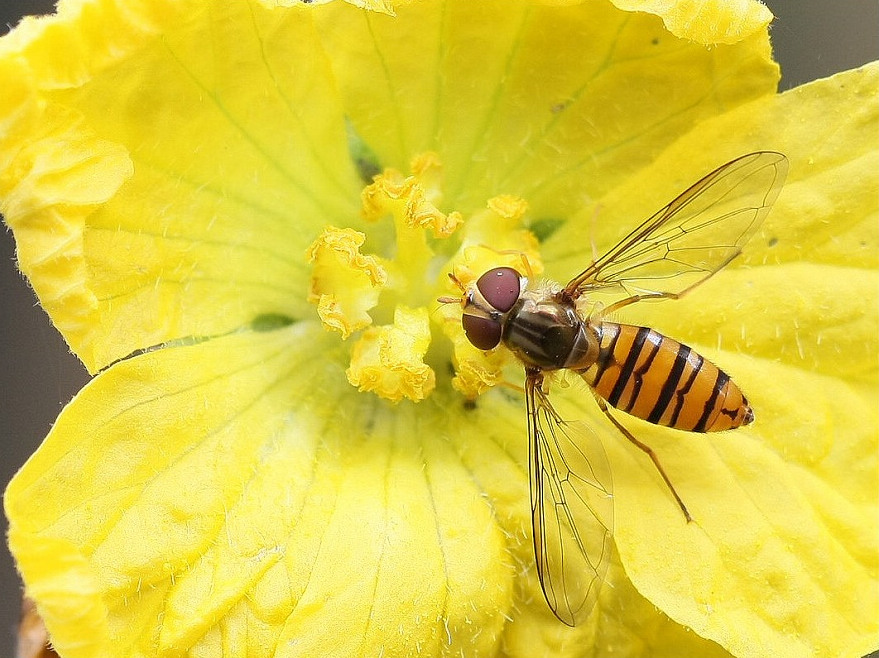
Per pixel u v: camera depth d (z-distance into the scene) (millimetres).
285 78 61
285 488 62
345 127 65
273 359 65
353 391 66
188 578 59
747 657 61
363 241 65
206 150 61
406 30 62
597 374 63
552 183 66
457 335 65
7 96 55
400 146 65
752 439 63
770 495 63
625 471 64
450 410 66
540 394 64
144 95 58
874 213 63
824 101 62
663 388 62
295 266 66
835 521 63
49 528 57
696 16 59
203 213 62
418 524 63
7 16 77
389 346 64
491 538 63
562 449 63
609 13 61
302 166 64
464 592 61
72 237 56
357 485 63
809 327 63
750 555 62
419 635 61
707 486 63
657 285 65
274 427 63
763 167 62
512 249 65
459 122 65
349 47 62
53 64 55
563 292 64
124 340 60
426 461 65
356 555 61
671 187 64
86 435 58
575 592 61
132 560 58
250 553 60
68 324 56
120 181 57
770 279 64
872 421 63
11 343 82
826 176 63
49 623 55
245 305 64
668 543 63
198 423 61
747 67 62
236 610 59
